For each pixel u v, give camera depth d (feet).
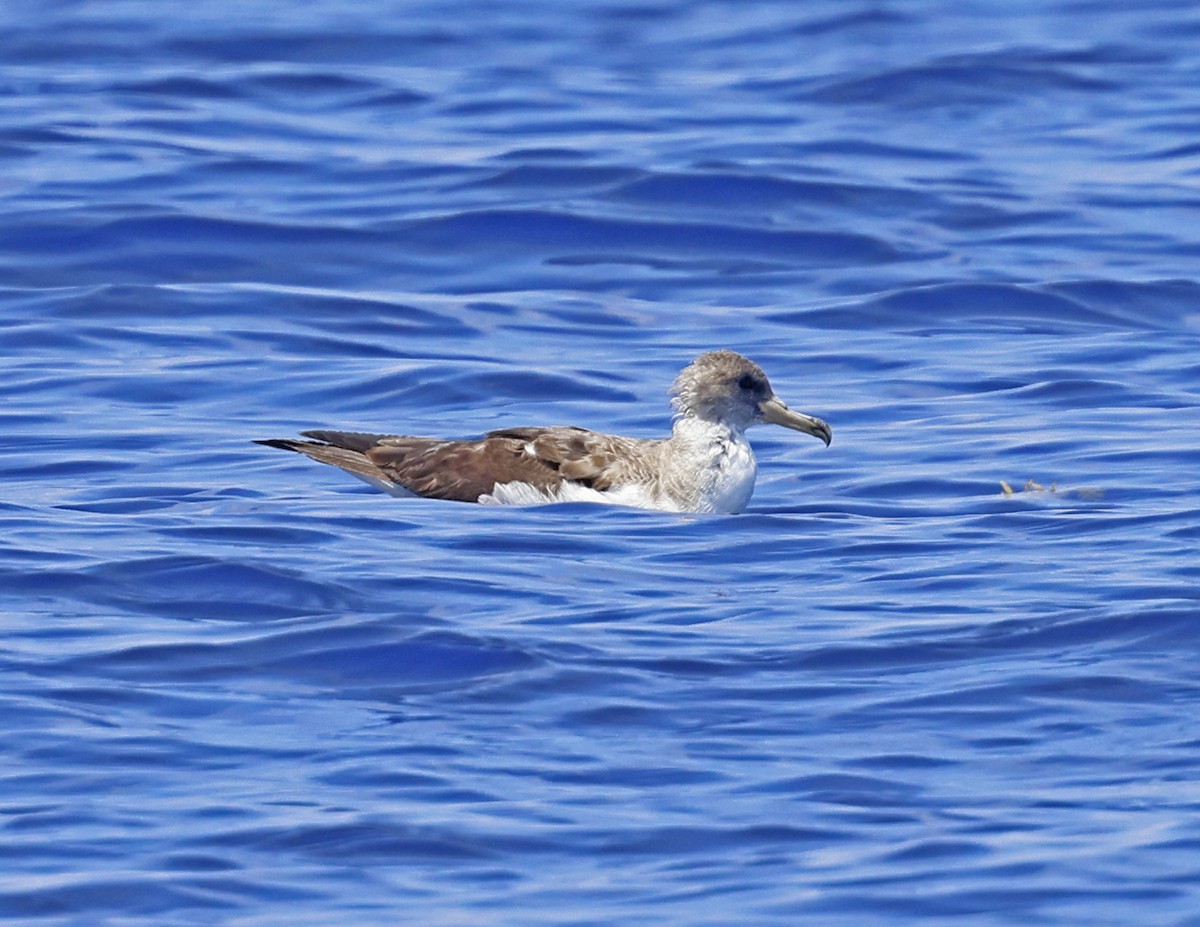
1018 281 88.48
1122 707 39.96
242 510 57.21
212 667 42.57
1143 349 79.51
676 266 91.66
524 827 34.71
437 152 106.11
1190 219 96.73
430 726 39.32
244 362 77.46
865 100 119.55
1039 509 57.31
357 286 88.38
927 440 66.85
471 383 74.64
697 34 138.10
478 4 146.41
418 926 31.17
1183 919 31.01
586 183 100.68
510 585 49.19
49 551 51.13
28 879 32.55
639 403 72.59
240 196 98.37
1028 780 36.50
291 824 34.71
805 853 33.68
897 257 92.48
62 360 76.95
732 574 50.96
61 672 41.91
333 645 43.80
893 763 37.47
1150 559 50.88
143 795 35.83
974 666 42.57
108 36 133.69
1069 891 32.01
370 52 132.26
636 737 38.83
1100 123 114.42
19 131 107.55
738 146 107.65
